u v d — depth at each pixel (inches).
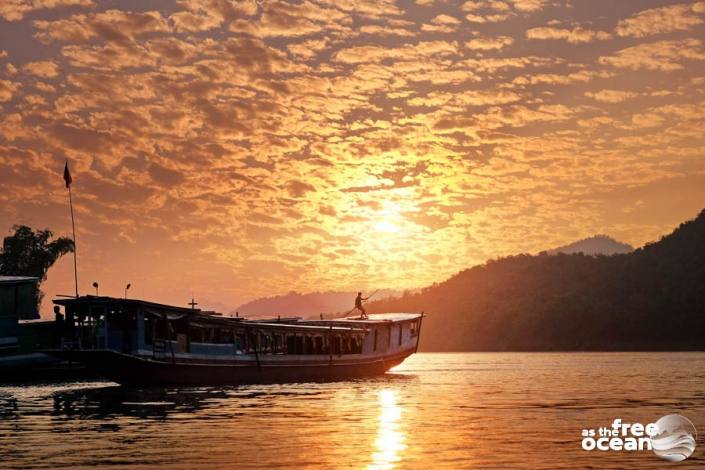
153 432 1416.1
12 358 2699.3
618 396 2262.6
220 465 1103.0
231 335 2527.1
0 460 1144.2
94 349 2190.0
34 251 4394.7
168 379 2341.3
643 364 4963.1
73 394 2228.1
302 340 2829.7
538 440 1333.7
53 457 1164.5
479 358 7062.0
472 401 2079.2
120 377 2262.6
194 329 2405.3
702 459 1180.5
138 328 2245.3
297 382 2790.4
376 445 1268.5
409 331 3516.2
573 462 1143.6
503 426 1519.4
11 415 1686.8
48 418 1631.4
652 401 2087.8
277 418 1628.9
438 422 1578.5
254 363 2573.8
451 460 1144.2
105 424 1529.3
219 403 1958.7
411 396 2234.3
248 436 1364.4
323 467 1090.1
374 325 3213.6
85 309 2284.7
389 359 3341.5
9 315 2775.6
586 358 6510.8
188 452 1202.0
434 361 6151.6
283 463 1115.9
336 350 3004.4
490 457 1171.3
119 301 2219.5
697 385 2773.1
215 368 2442.2
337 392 2347.4
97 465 1105.4
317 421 1581.0
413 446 1262.3
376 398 2149.4
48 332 2837.1
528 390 2518.5
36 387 2556.6
